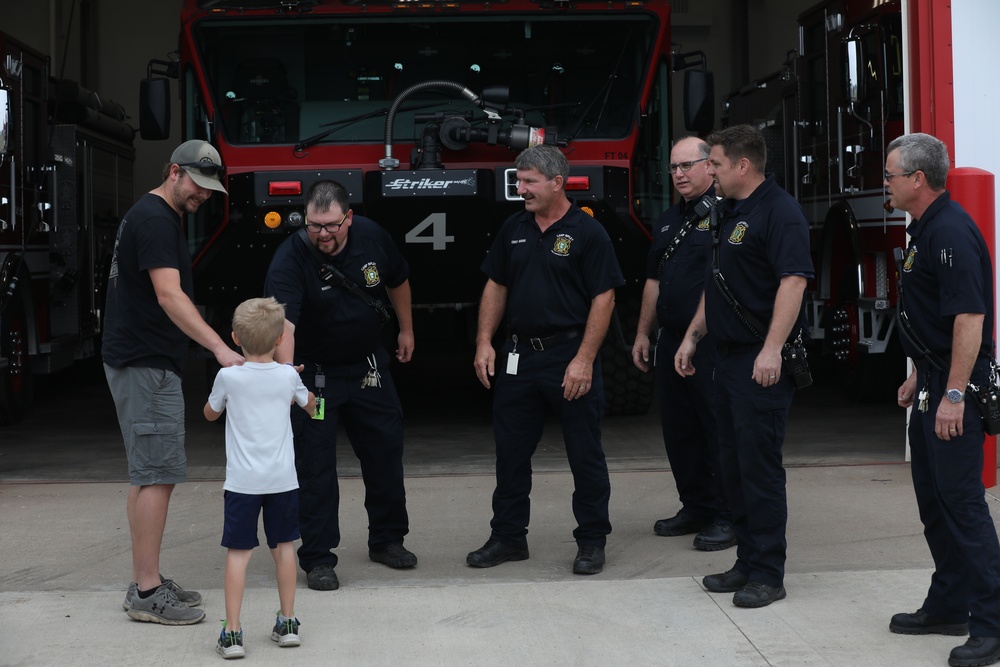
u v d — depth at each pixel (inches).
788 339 173.9
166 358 171.0
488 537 219.9
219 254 296.2
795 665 151.3
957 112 266.1
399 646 159.3
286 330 178.4
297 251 186.4
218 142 298.4
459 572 197.0
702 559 204.4
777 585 176.2
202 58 300.7
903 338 158.2
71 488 263.0
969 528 150.9
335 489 189.0
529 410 199.5
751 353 175.5
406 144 300.4
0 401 348.8
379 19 303.1
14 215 343.9
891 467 278.1
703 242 208.5
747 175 174.1
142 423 169.5
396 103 295.1
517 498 201.6
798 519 228.8
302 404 162.7
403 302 204.8
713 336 178.7
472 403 404.5
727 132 174.1
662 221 217.6
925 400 155.3
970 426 151.1
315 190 181.0
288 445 159.3
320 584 184.9
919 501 162.1
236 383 156.0
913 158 152.8
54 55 637.9
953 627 160.9
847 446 309.3
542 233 193.8
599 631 164.6
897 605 174.1
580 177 295.7
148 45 664.4
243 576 155.6
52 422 371.2
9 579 193.2
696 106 302.8
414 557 199.8
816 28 421.4
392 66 306.2
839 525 223.8
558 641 160.9
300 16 300.7
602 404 198.2
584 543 197.3
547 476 275.3
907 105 270.4
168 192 172.7
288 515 158.9
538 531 224.1
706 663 152.4
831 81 400.5
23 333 369.1
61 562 203.2
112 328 171.5
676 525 219.6
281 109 301.4
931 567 194.5
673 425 217.0
